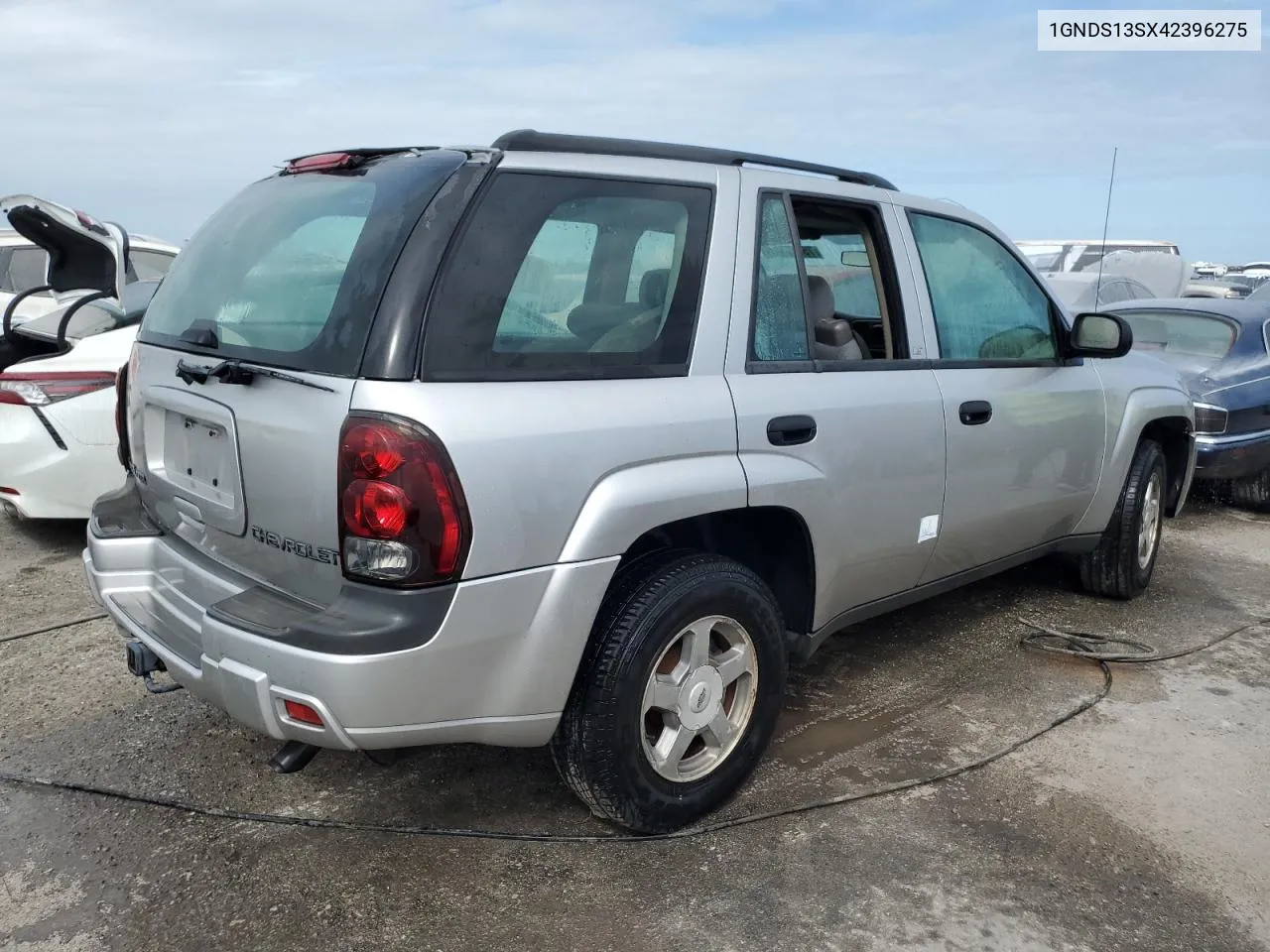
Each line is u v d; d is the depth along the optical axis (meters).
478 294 2.36
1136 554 4.78
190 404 2.66
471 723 2.39
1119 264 13.30
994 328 3.88
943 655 4.19
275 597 2.43
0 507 5.51
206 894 2.54
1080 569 4.87
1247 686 3.97
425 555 2.21
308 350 2.37
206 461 2.67
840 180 3.38
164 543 2.86
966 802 3.04
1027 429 3.86
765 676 2.98
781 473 2.87
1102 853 2.80
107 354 5.11
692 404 2.69
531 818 2.90
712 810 2.94
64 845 2.73
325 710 2.20
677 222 2.79
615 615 2.60
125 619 2.80
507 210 2.45
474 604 2.28
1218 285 18.16
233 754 3.22
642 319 2.68
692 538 3.04
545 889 2.59
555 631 2.41
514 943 2.39
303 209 2.72
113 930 2.41
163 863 2.67
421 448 2.19
